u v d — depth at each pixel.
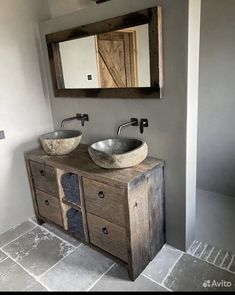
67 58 2.18
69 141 2.01
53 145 2.00
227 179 2.63
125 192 1.53
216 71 2.38
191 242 2.00
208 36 2.33
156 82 1.63
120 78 1.85
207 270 1.74
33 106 2.35
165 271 1.76
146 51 1.65
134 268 1.69
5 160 2.22
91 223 1.87
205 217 2.34
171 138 1.72
